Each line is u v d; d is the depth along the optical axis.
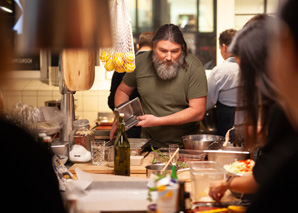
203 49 4.89
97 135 4.12
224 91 3.59
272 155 1.38
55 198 1.20
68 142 2.67
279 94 1.30
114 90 3.66
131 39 2.51
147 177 2.17
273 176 1.20
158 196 1.42
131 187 1.90
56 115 2.59
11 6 1.08
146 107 3.21
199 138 2.87
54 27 1.16
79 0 1.15
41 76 4.93
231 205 1.72
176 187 1.42
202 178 1.81
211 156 2.36
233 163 2.19
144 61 3.18
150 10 4.88
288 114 1.25
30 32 1.14
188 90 3.09
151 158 2.74
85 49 1.25
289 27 1.04
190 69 3.07
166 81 3.10
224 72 3.56
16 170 1.13
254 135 1.58
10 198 1.12
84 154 2.63
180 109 3.16
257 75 1.39
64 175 2.04
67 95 2.74
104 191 1.87
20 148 1.16
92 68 2.85
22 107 2.10
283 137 1.35
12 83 1.06
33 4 1.13
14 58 1.08
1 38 1.02
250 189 1.64
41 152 1.21
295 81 1.07
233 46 1.47
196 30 4.88
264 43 1.38
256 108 1.50
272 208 1.16
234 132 2.56
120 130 2.39
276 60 1.10
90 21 1.17
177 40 2.98
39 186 1.16
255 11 4.85
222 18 4.82
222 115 3.64
